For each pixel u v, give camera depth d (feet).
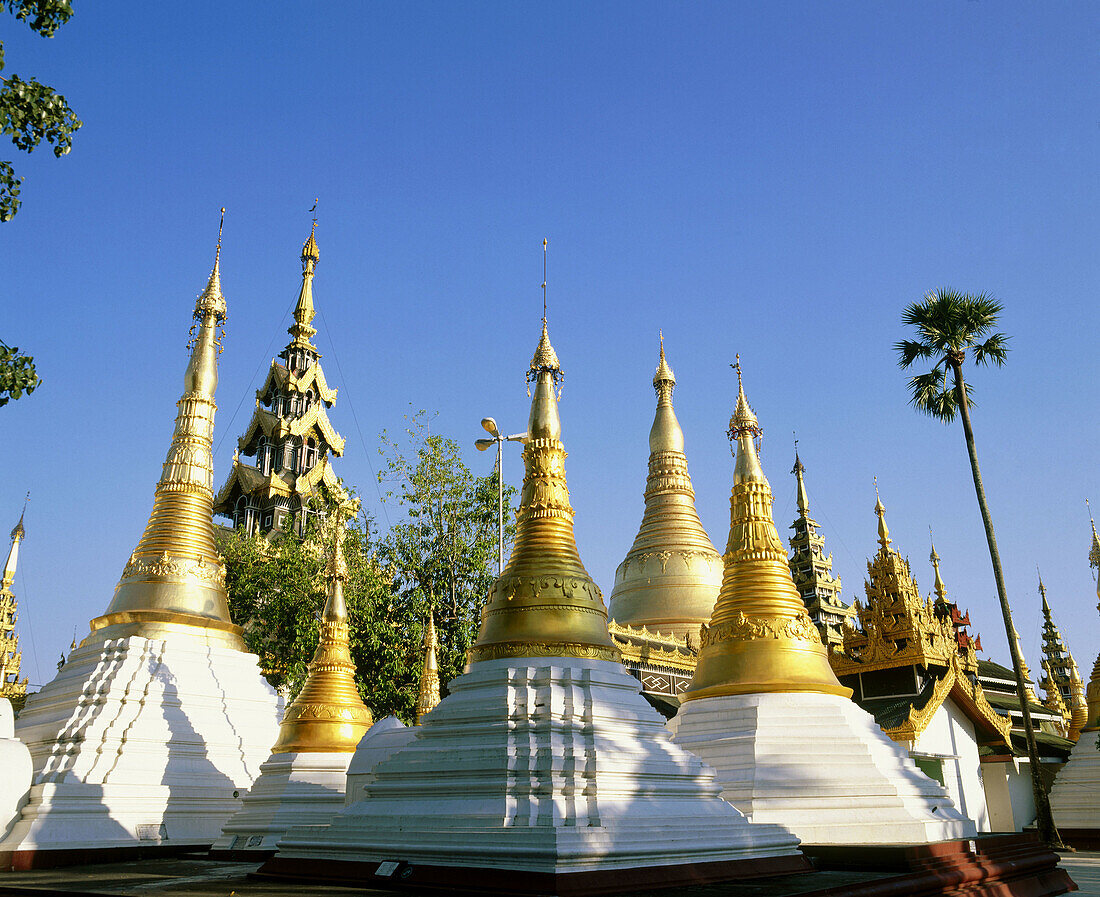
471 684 60.54
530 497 68.49
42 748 91.04
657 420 161.89
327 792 82.12
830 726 79.10
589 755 54.13
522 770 52.75
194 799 91.76
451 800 53.98
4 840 77.30
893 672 117.91
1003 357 125.39
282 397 250.16
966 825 78.89
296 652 144.36
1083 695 188.14
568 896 44.83
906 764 80.84
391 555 146.82
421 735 60.23
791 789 74.43
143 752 91.76
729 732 80.59
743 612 87.10
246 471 239.30
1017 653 114.01
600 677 60.08
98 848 81.10
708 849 54.49
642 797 55.47
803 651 84.69
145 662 98.63
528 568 65.00
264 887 51.93
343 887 51.57
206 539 110.93
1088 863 103.76
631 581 151.12
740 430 96.12
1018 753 137.59
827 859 66.64
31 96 51.98
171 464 112.98
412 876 50.19
